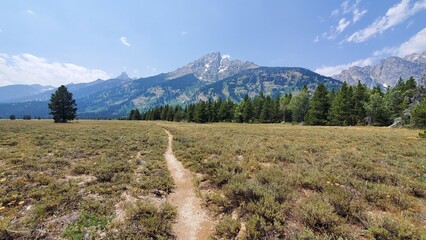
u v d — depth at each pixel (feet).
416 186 28.17
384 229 18.25
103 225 21.17
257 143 64.95
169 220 23.00
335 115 205.57
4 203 24.49
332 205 22.97
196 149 56.70
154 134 99.19
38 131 99.50
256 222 20.15
